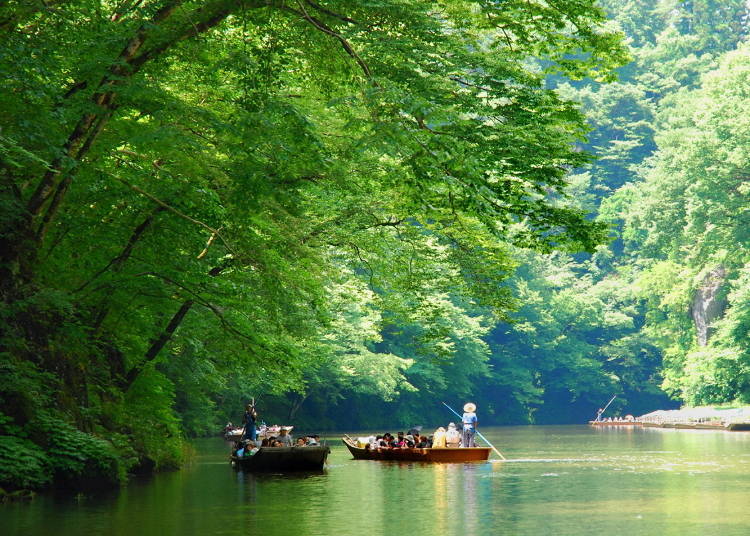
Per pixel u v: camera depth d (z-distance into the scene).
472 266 66.38
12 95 43.12
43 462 45.72
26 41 42.22
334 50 48.81
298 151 46.88
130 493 47.59
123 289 56.41
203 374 85.56
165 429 68.81
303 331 64.44
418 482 54.91
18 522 35.50
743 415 165.75
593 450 93.75
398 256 68.12
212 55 50.72
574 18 48.75
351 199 65.06
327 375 171.38
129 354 64.94
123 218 56.16
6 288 47.91
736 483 51.88
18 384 45.78
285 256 58.84
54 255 56.03
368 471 65.56
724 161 184.62
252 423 84.81
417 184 47.50
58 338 51.53
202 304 59.44
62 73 47.19
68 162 43.25
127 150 55.09
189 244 57.28
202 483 54.50
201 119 47.06
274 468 66.69
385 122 44.88
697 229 188.25
